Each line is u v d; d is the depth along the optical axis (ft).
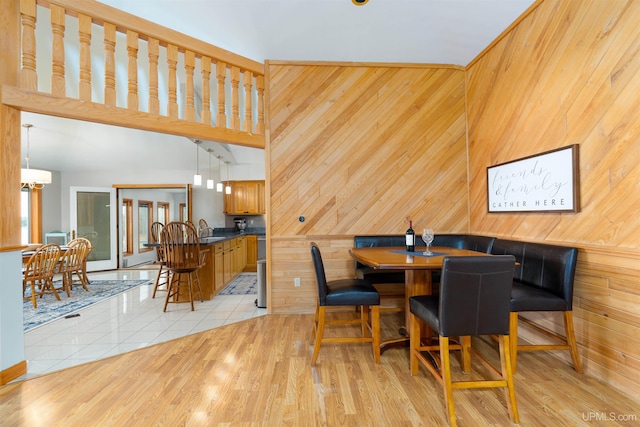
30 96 7.38
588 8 7.07
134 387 6.75
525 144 9.02
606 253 6.66
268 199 11.68
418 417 5.66
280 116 11.66
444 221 12.03
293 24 9.68
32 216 20.95
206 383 6.88
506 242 9.16
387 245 11.37
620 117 6.42
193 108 9.96
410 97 11.96
